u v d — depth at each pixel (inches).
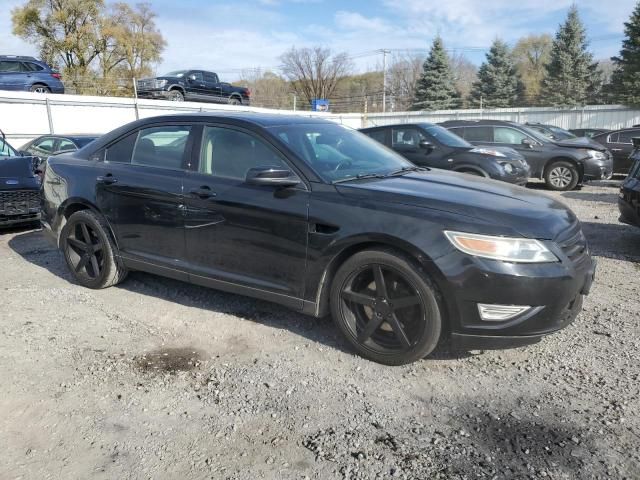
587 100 1733.5
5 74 787.4
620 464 96.0
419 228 122.8
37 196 273.6
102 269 185.8
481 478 92.7
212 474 94.7
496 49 2049.7
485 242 118.2
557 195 440.1
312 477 93.7
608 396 118.5
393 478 93.0
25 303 178.2
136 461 98.3
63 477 94.1
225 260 153.6
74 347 145.3
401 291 128.7
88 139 448.5
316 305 139.6
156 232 167.9
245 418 111.7
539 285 117.7
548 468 95.2
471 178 161.3
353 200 132.6
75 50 1601.9
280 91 2738.7
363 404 116.4
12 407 116.2
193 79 1035.9
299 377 128.4
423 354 127.6
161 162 169.9
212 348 144.8
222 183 152.8
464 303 119.8
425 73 2059.5
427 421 110.0
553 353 139.9
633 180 240.1
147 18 1739.7
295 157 144.6
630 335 150.3
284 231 140.2
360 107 2741.1
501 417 111.2
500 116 1379.2
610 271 213.9
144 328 157.9
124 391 122.6
